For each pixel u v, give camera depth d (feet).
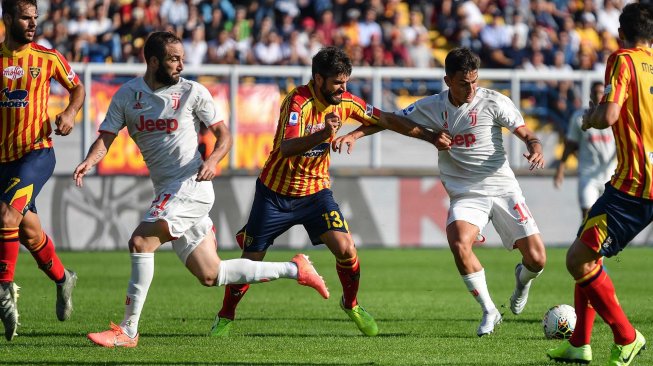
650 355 83.82
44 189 201.05
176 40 84.02
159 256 196.75
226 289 93.71
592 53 258.57
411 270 168.14
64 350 83.25
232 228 205.36
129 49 232.73
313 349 85.30
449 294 135.64
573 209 220.02
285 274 89.20
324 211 92.07
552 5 274.57
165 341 89.66
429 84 223.30
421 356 81.51
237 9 251.39
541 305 122.83
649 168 71.41
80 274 157.17
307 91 88.43
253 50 241.14
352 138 91.91
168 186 85.51
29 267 168.55
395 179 212.64
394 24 258.98
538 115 227.61
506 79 214.48
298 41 245.86
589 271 73.72
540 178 218.59
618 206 72.33
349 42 243.60
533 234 95.91
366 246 211.41
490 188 96.37
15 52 91.15
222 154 84.74
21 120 91.15
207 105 85.71
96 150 84.69
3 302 80.89
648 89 71.46
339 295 135.85
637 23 72.90
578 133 155.12
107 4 245.45
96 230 202.39
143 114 84.74
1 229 88.58
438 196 213.87
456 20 266.98
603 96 71.10
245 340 90.84
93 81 201.05
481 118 94.94
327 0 262.47
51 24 240.12
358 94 217.97
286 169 90.79
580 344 77.30
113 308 116.67
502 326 102.53
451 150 96.37
